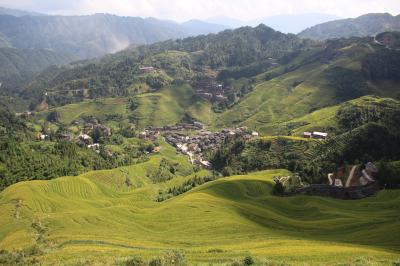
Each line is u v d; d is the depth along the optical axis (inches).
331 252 2659.9
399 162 6633.9
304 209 5433.1
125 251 3016.7
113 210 5383.9
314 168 7460.6
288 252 2701.8
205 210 5054.1
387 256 2474.2
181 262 2052.2
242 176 7485.2
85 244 3565.5
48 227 4662.9
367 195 6058.1
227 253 2726.4
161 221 4785.9
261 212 5118.1
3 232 4645.7
